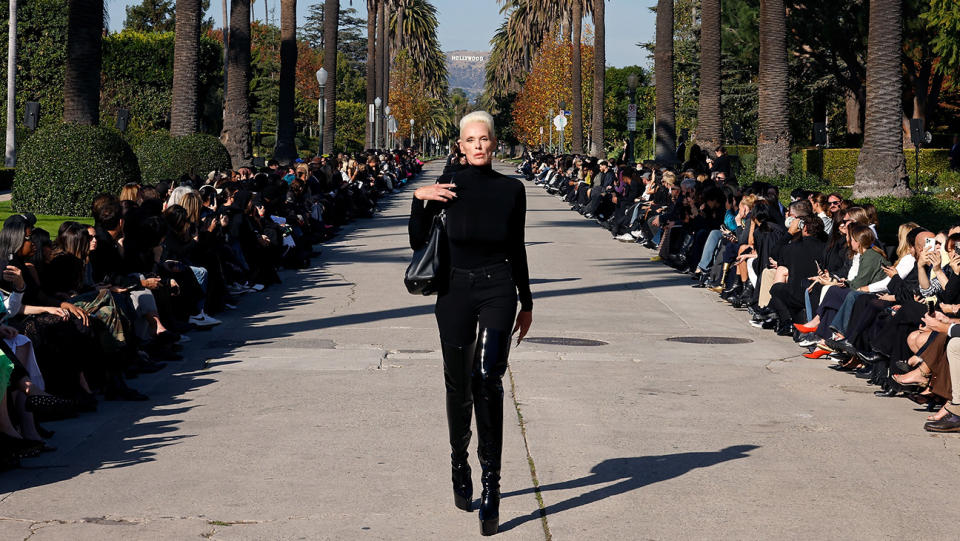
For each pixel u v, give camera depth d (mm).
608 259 19234
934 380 7645
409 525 5098
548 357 9914
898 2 22828
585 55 75188
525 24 92375
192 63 27031
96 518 5152
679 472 6098
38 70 41281
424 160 124250
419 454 6395
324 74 35438
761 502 5547
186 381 8625
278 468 6066
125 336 8102
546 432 7008
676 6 63031
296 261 17141
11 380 6254
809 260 11211
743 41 42156
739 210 15266
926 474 6156
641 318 12680
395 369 9148
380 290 14602
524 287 5262
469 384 5145
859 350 8977
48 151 21703
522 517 5254
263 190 17125
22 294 7383
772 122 28500
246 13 33156
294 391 8219
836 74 43094
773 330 11984
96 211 9375
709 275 15672
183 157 26375
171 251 11281
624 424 7273
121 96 46750
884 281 9562
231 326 11578
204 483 5766
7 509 5297
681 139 38875
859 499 5637
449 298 5066
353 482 5801
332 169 25797
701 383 8852
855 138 46594
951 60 32750
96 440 6742
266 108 74750
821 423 7434
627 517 5262
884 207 19172
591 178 30891
